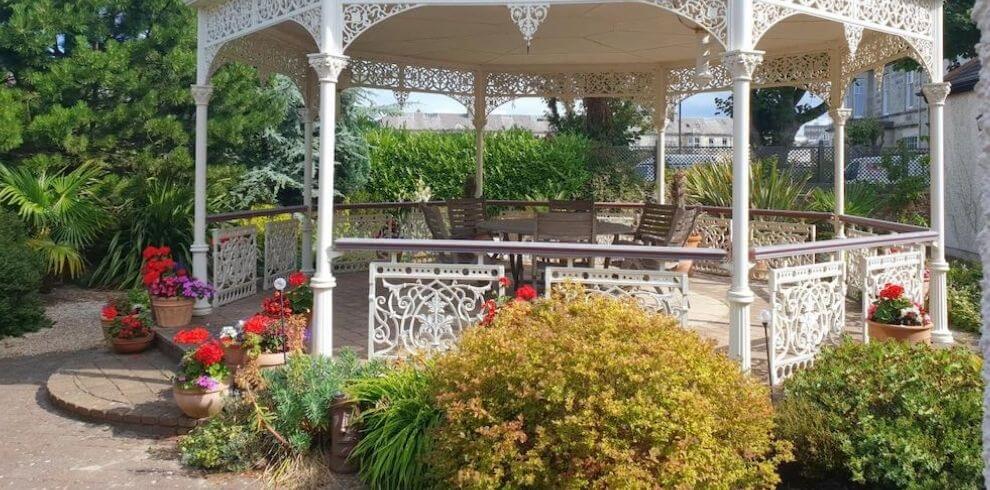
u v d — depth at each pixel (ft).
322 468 12.22
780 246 14.43
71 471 12.41
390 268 14.90
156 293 19.19
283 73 24.40
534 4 14.40
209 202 32.60
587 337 10.07
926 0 18.10
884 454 10.46
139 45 32.07
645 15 19.52
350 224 29.32
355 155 44.68
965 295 23.18
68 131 29.35
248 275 23.63
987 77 3.86
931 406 10.72
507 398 9.84
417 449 11.08
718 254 14.03
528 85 29.76
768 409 10.30
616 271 14.25
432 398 11.06
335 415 12.11
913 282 18.84
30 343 21.35
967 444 10.25
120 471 12.41
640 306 13.75
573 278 14.40
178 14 34.35
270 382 13.09
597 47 24.72
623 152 48.11
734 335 13.98
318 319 15.21
